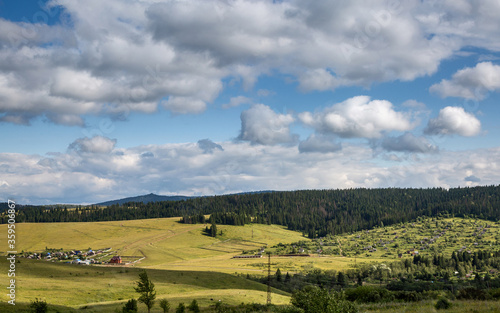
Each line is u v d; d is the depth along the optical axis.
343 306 31.97
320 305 31.53
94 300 78.44
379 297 60.97
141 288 63.16
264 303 83.69
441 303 41.41
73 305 70.38
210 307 74.69
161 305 63.94
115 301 78.75
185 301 79.44
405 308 40.41
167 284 103.88
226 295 89.94
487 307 34.03
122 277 106.06
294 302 33.06
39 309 55.44
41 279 90.88
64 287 84.88
